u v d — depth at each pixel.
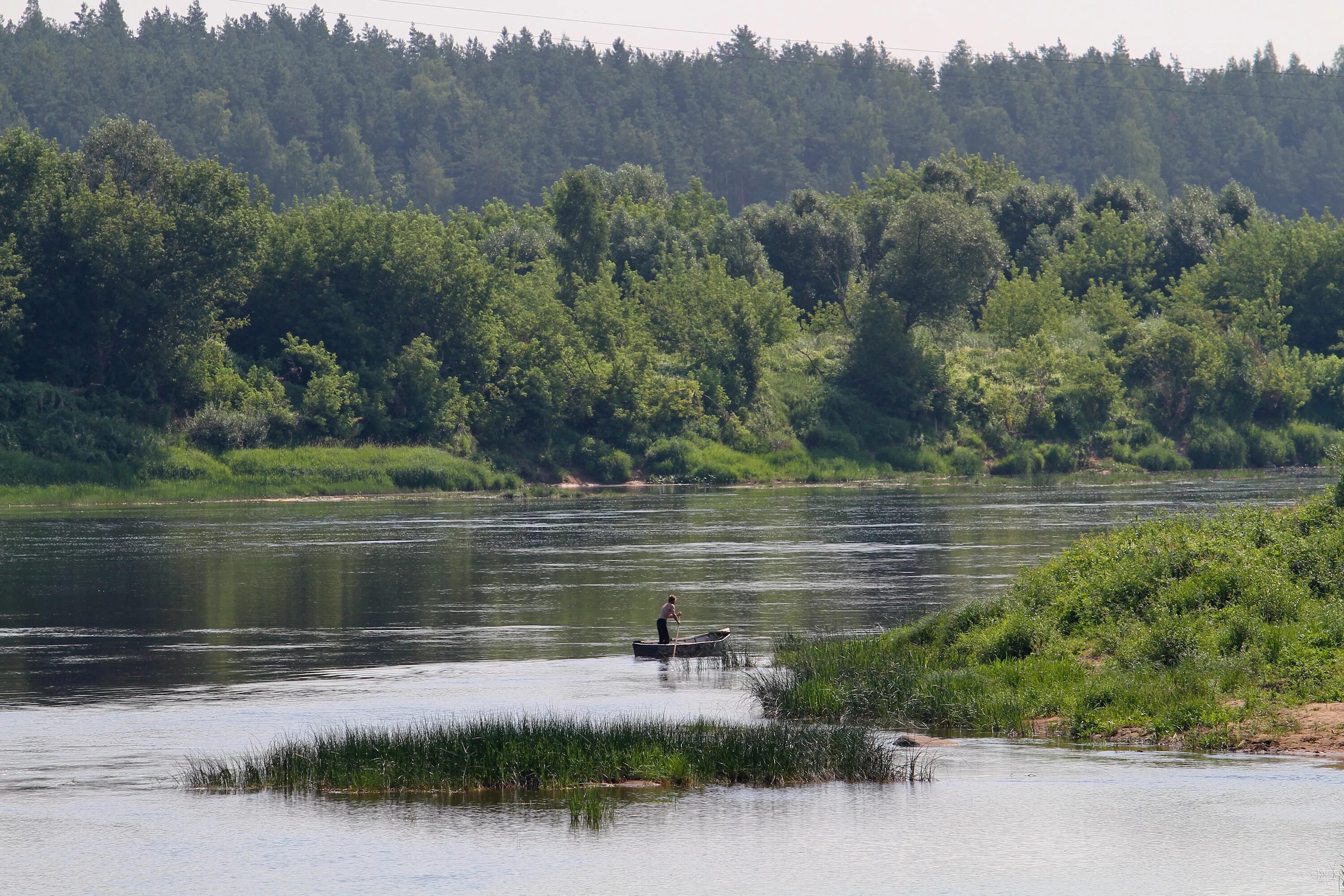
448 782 73.50
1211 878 59.16
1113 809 68.69
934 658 103.00
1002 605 108.81
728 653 114.12
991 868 60.75
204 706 96.00
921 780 74.50
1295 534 110.12
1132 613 101.06
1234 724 82.25
